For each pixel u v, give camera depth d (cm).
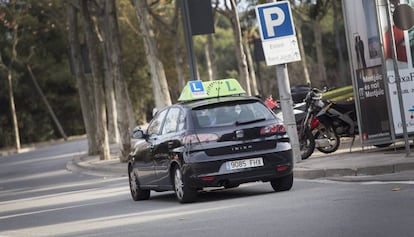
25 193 4356
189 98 2952
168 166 2798
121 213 2695
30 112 15025
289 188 2764
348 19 3456
